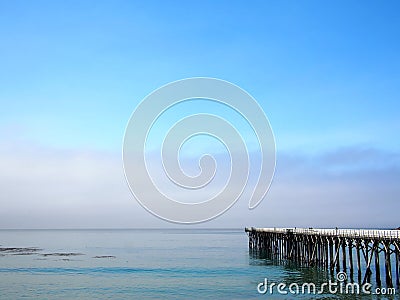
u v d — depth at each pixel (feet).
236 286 152.35
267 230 248.52
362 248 140.05
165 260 246.47
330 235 162.20
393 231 124.57
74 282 169.37
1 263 237.45
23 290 153.48
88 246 402.72
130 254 295.89
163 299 134.82
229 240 539.29
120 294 143.95
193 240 541.34
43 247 389.39
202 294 140.56
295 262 204.85
